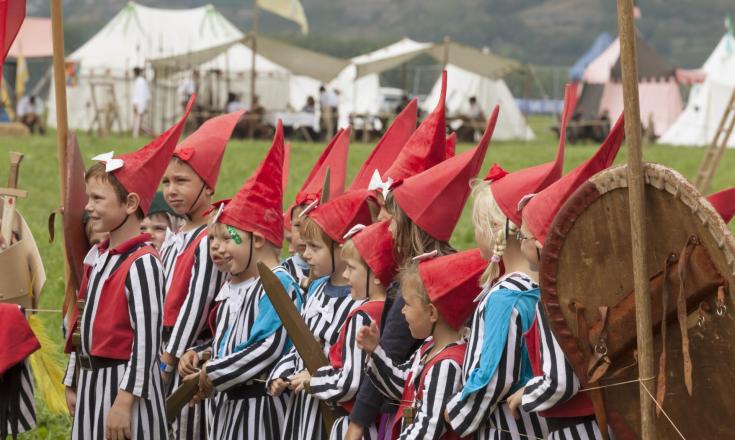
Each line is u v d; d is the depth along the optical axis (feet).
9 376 39.93
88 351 36.29
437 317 31.65
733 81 278.87
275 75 259.19
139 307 35.47
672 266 25.81
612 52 311.47
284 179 47.44
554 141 275.39
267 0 247.29
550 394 28.35
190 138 42.50
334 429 35.09
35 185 134.82
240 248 38.34
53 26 42.52
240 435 38.24
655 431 26.00
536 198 29.48
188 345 40.83
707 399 25.93
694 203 25.05
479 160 34.30
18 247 42.09
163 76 245.45
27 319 41.32
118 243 36.47
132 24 274.16
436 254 32.37
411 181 34.37
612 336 27.27
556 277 27.84
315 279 40.50
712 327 25.43
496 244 30.81
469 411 29.91
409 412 31.81
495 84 275.39
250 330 38.17
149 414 35.65
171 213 46.96
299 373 36.42
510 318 29.71
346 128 45.37
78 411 36.40
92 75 252.42
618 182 26.73
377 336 32.63
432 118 37.01
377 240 34.45
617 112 304.50
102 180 35.88
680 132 276.21
